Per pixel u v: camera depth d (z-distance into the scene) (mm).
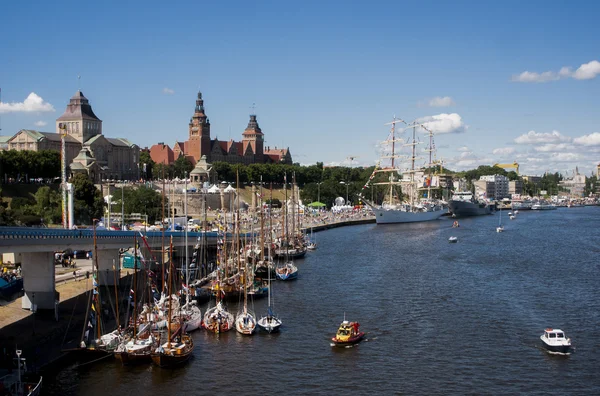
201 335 106312
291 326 112000
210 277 148750
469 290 142875
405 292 140750
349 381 86438
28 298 112625
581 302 130500
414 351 98312
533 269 174000
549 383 85688
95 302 101000
